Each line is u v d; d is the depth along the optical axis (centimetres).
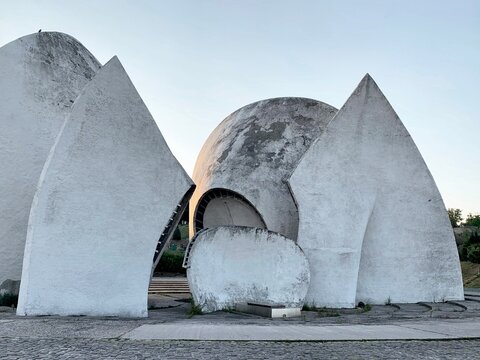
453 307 1366
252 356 522
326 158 1456
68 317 916
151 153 1095
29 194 1209
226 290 1193
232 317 1038
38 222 956
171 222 1213
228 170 1584
